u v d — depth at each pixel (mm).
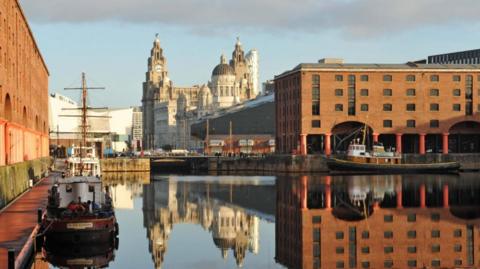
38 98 138250
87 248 56438
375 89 183375
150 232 68938
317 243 61469
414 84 184000
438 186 122250
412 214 79875
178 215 83938
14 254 39312
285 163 180875
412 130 184125
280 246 60094
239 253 56625
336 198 101375
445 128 184500
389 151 178000
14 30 91000
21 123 100312
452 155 178000
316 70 182250
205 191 121562
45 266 49156
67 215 56344
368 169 170625
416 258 54438
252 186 132250
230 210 88938
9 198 75188
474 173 167000
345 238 63719
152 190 125438
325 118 182625
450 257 54625
